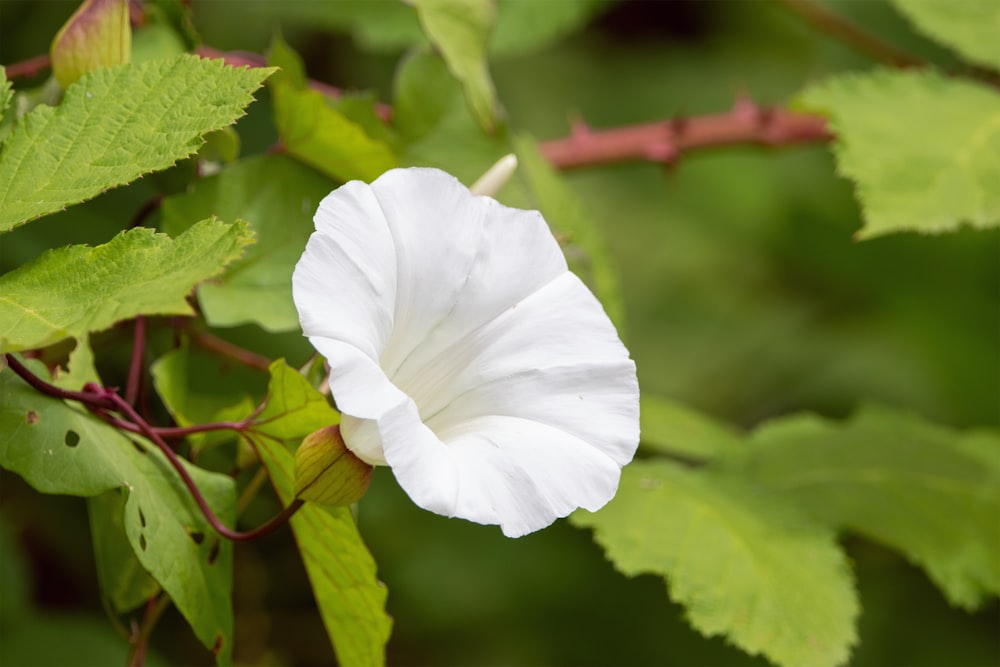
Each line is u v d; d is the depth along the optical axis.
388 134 0.68
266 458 0.62
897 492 0.73
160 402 0.74
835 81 0.72
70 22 0.62
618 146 0.76
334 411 0.60
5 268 0.74
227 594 0.61
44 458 0.59
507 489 0.59
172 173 0.65
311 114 0.65
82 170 0.59
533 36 0.85
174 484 0.61
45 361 0.62
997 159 0.70
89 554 0.82
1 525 0.78
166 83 0.60
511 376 0.61
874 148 0.70
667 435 0.74
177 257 0.57
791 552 0.69
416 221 0.60
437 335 0.61
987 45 0.74
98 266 0.58
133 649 0.63
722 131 0.76
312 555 0.62
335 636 0.63
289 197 0.66
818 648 0.66
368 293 0.59
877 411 0.79
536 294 0.61
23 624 0.77
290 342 0.75
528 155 0.71
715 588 0.67
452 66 0.67
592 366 0.61
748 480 0.73
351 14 0.83
